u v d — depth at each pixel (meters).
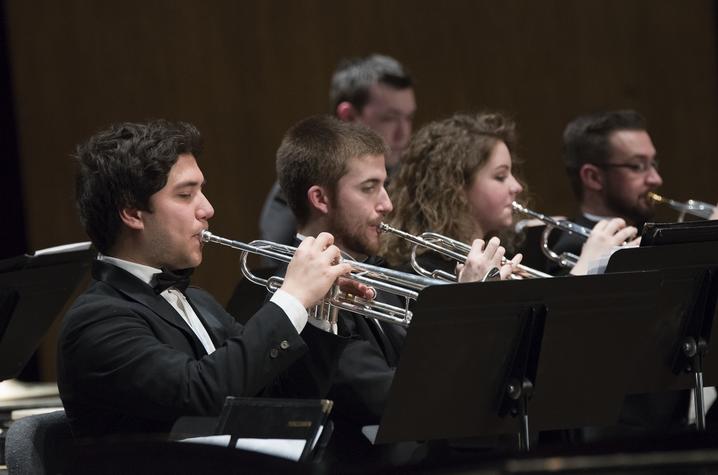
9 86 19.31
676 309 9.96
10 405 12.23
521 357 8.82
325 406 7.62
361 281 9.61
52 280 10.63
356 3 21.83
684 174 23.58
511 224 12.73
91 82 20.06
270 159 21.30
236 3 21.06
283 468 6.81
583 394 9.16
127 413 8.80
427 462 6.96
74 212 19.98
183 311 9.48
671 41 23.56
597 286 8.81
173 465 6.80
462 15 22.53
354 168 10.49
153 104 20.42
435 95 22.33
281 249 9.79
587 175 15.41
